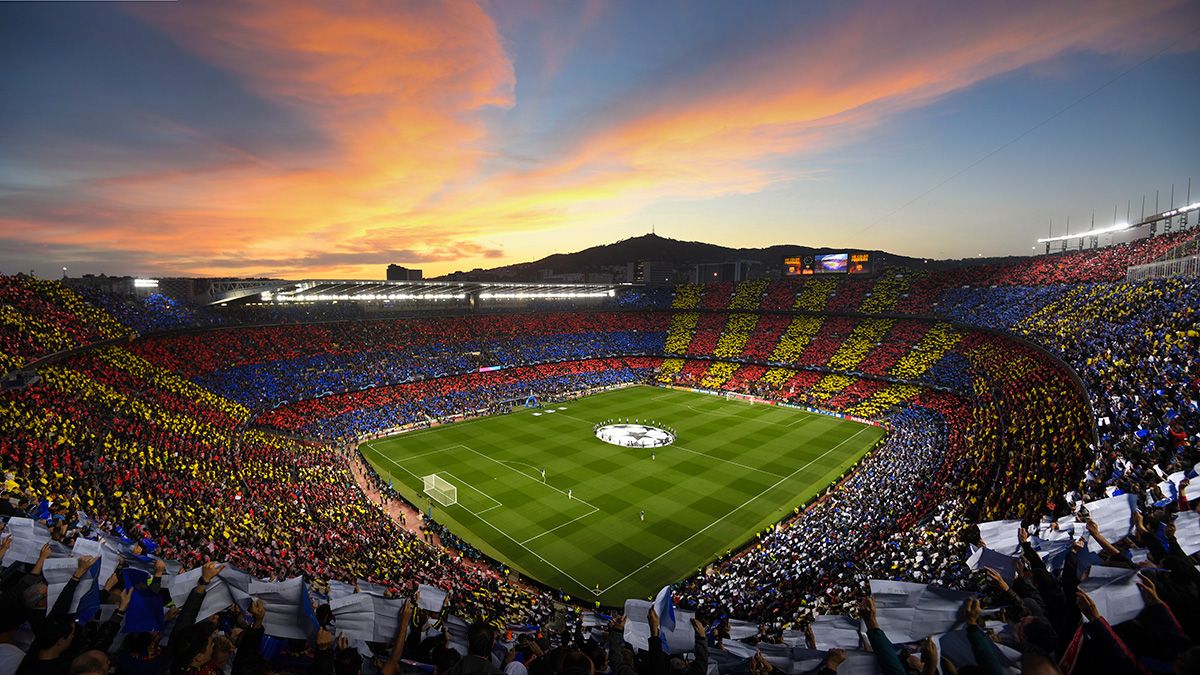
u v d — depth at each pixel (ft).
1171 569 23.15
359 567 96.53
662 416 246.88
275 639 29.71
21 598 22.68
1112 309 159.02
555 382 298.76
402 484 166.50
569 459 187.93
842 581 88.02
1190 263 157.58
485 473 175.11
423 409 239.30
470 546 126.72
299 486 141.79
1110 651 18.10
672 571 118.32
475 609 82.02
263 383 222.89
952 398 226.58
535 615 91.71
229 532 93.81
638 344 364.79
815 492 159.43
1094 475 65.62
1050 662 12.91
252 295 253.44
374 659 29.50
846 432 220.43
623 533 135.23
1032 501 84.48
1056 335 170.60
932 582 68.74
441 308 339.77
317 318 280.31
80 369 157.99
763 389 289.53
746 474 173.68
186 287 238.89
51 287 183.73
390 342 288.30
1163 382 89.92
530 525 139.54
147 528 81.51
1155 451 61.67
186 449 136.87
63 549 38.50
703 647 29.96
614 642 34.81
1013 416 143.74
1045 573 25.53
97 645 25.17
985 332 252.21
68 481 89.51
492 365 302.25
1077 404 115.14
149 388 174.50
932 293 314.55
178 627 22.95
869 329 314.55
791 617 79.56
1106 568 23.89
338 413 224.33
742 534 134.51
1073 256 277.03
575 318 379.35
